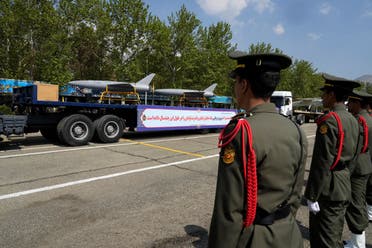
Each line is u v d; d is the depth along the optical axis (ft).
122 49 65.51
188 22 75.87
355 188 8.87
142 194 13.53
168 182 15.56
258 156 3.80
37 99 23.65
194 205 12.26
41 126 25.40
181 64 75.41
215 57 79.20
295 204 4.42
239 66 4.51
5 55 39.32
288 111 65.92
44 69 43.68
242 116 4.29
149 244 8.88
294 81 123.34
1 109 25.58
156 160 21.16
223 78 80.28
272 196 3.88
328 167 7.25
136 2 63.67
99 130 27.63
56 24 44.21
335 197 7.24
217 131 42.70
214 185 15.16
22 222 10.25
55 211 11.30
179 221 10.64
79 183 14.93
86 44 64.54
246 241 4.00
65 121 25.32
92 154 22.58
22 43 40.29
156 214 11.24
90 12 61.93
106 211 11.42
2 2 38.22
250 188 3.77
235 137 3.92
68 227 9.93
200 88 80.38
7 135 21.88
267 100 4.33
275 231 3.95
